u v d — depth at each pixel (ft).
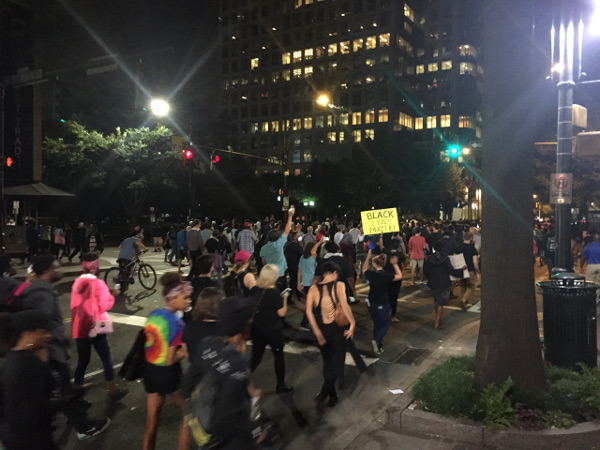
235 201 168.55
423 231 60.18
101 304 18.49
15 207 79.82
